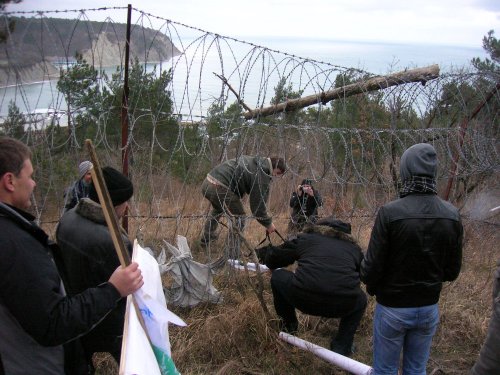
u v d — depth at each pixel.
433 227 2.44
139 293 1.66
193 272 3.67
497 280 2.56
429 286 2.54
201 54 3.09
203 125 3.35
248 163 4.27
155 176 3.70
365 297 3.44
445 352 3.65
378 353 2.71
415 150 2.50
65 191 3.14
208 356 3.30
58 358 1.62
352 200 4.36
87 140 1.49
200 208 4.56
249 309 3.60
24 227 1.46
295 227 5.00
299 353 3.39
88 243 2.23
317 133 3.82
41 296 1.38
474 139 4.57
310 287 3.26
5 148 1.48
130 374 1.34
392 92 4.23
